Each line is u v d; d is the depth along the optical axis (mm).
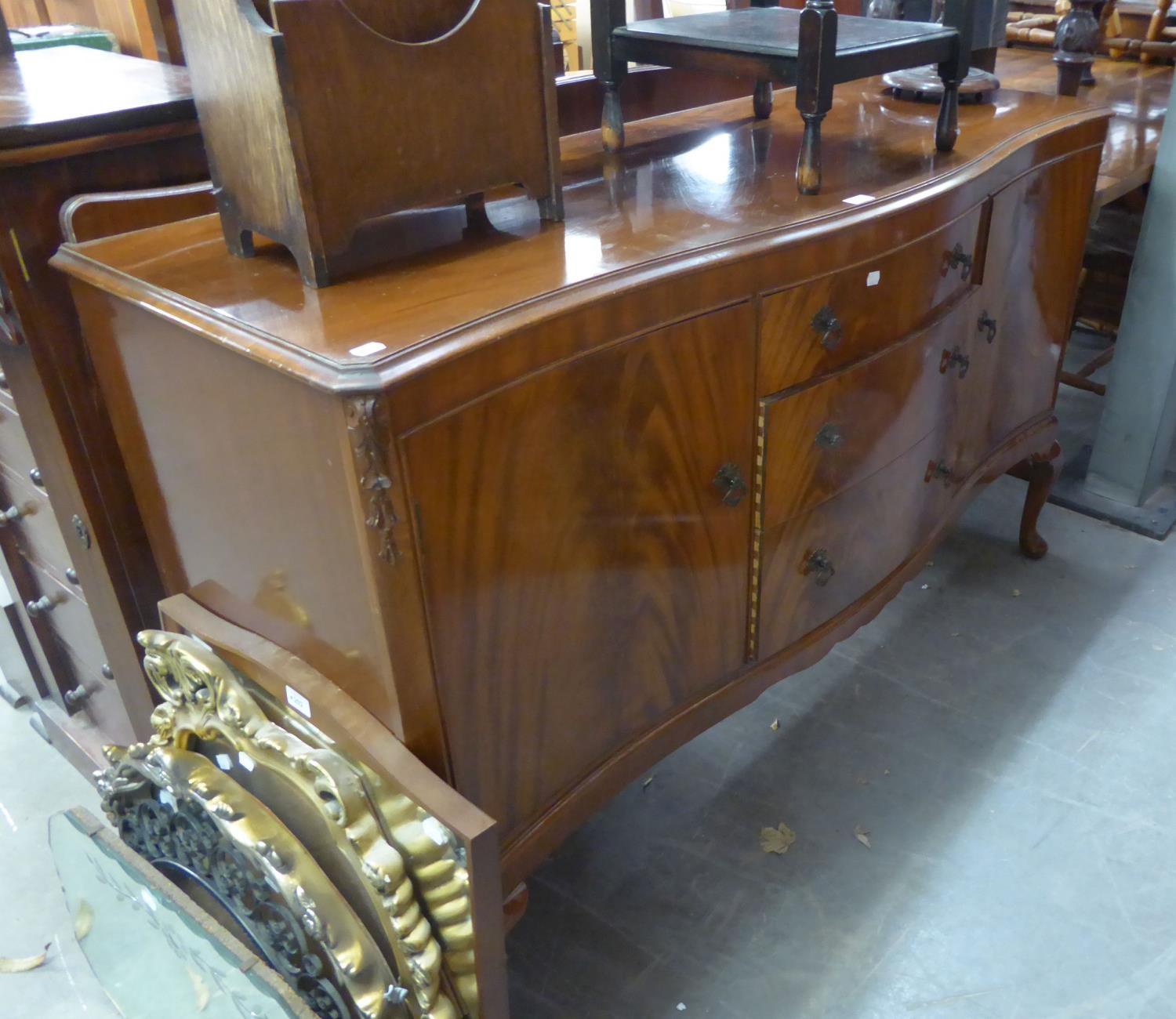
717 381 978
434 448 750
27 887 1339
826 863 1344
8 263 972
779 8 1413
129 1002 1157
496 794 942
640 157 1254
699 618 1102
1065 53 1772
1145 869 1316
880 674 1668
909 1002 1167
